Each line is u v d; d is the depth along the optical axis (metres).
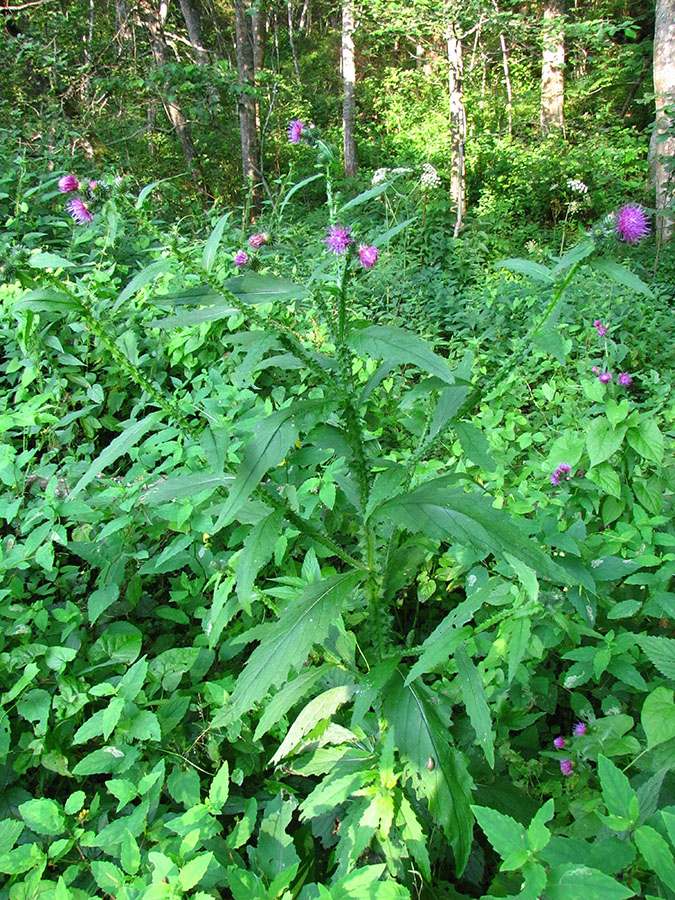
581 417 3.30
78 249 4.63
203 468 2.38
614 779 1.08
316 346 3.20
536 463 2.58
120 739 1.71
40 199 5.13
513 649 1.42
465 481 2.44
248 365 1.37
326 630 1.37
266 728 1.50
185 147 11.87
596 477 2.05
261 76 10.09
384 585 1.66
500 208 9.98
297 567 2.41
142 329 3.60
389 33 9.95
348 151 13.35
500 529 1.30
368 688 1.46
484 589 1.52
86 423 3.22
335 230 1.48
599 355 4.52
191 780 1.69
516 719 1.89
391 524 1.90
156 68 10.46
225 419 2.63
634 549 2.00
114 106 11.30
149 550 2.60
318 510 2.55
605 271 1.29
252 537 1.46
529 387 4.29
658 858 0.96
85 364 3.37
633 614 1.88
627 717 1.61
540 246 8.70
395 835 1.51
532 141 13.28
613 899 0.92
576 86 15.32
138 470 2.43
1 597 2.02
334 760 1.74
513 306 4.80
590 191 11.26
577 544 1.93
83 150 8.49
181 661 2.01
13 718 1.96
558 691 2.14
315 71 18.78
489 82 15.46
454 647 1.35
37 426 2.89
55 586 2.35
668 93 10.24
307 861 1.73
